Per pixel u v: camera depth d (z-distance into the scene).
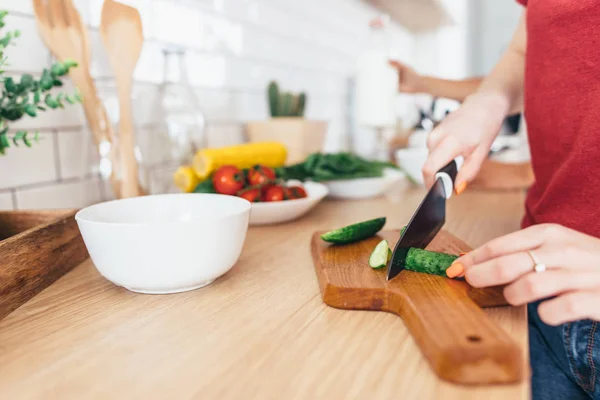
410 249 0.60
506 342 0.38
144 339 0.47
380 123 1.89
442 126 0.77
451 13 2.73
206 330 0.48
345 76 2.20
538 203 0.74
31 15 0.83
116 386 0.38
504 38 3.69
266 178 1.00
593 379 0.64
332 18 2.01
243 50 1.45
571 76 0.66
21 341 0.47
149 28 1.09
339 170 1.24
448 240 0.76
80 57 0.85
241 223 0.60
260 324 0.50
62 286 0.62
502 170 1.48
